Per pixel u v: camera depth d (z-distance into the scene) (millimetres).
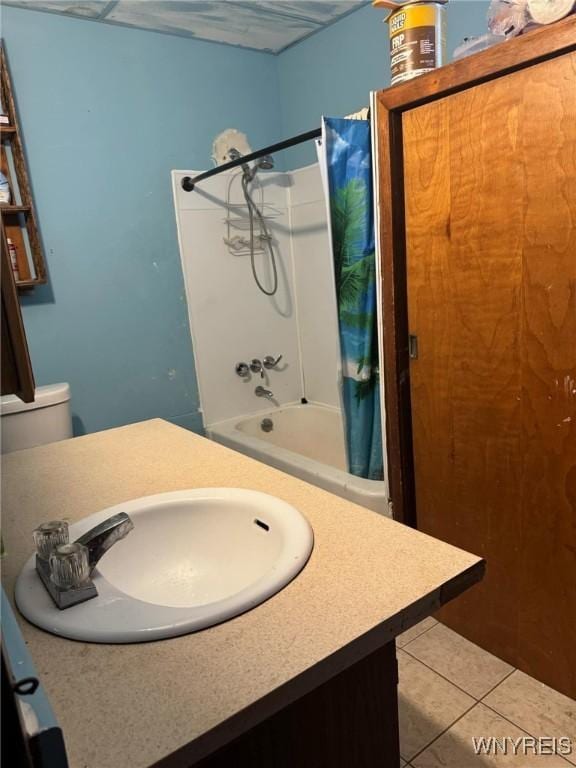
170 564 1059
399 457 1893
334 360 3096
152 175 2635
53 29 2299
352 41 2525
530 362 1497
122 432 1669
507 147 1418
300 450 3283
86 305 2531
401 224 1739
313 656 652
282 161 3074
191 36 2639
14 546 979
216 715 576
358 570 824
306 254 3100
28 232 2297
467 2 2057
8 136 2195
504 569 1721
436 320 1717
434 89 1515
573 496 1487
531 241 1420
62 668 655
